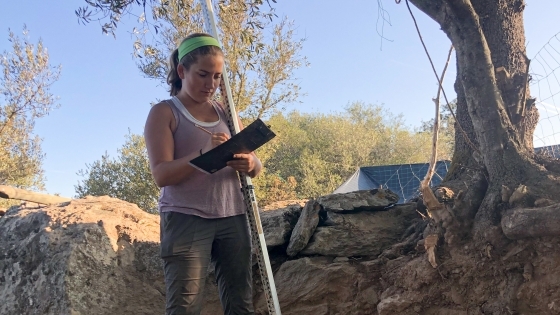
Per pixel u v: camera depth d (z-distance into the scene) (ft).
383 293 10.48
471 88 10.44
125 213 12.95
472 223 10.08
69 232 11.51
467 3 9.86
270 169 77.00
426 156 112.47
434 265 9.86
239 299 7.82
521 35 11.98
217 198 7.62
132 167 57.11
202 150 7.23
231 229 7.80
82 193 58.75
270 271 7.93
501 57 11.66
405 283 10.23
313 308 11.09
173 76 8.13
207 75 7.34
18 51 43.57
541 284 8.82
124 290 11.46
